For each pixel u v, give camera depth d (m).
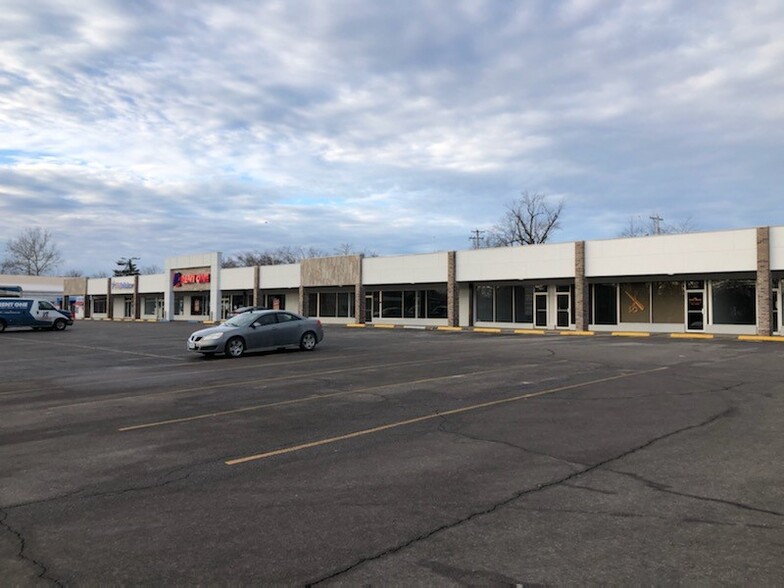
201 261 54.06
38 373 15.09
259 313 19.42
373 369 14.39
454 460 6.31
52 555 4.08
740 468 5.91
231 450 6.87
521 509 4.85
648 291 30.03
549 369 13.93
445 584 3.61
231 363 16.48
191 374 14.07
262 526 4.55
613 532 4.36
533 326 34.12
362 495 5.25
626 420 8.16
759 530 4.37
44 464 6.39
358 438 7.36
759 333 24.38
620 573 3.72
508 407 9.19
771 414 8.45
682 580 3.62
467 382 11.90
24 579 3.73
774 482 5.47
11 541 4.33
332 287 44.66
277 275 47.09
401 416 8.63
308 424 8.20
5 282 84.25
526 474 5.80
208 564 3.91
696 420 8.11
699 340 23.94
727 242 25.34
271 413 9.02
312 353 19.11
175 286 57.34
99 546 4.22
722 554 3.97
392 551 4.08
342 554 4.04
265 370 14.60
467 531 4.41
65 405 10.12
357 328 37.31
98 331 36.84
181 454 6.72
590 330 31.19
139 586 3.63
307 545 4.19
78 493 5.40
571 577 3.68
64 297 76.81
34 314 37.03
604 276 29.31
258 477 5.82
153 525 4.60
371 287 41.81
